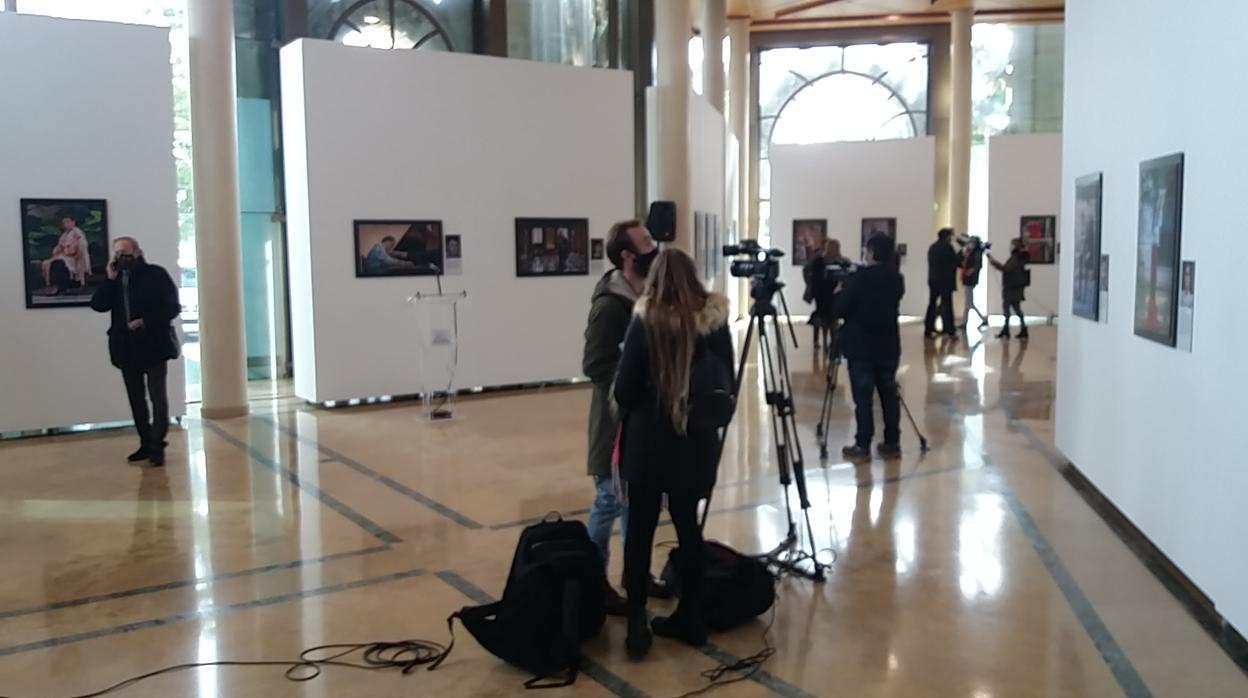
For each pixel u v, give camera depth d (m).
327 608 4.49
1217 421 4.08
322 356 9.82
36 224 8.61
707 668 3.79
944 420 8.87
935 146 20.61
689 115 12.48
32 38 8.52
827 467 7.09
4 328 8.55
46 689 3.67
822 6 20.16
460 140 10.44
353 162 9.84
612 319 4.21
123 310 7.55
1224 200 4.01
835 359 8.11
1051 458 7.34
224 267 9.52
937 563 4.98
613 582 4.71
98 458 7.84
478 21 13.60
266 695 3.60
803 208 20.64
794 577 4.80
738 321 20.28
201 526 5.87
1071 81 6.79
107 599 4.64
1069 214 6.81
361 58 9.81
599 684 3.66
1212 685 3.60
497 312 10.81
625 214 11.64
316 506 6.29
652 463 3.76
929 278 16.33
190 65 9.39
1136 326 5.17
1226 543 3.97
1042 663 3.79
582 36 14.60
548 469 7.25
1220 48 4.05
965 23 20.05
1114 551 5.16
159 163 9.11
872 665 3.79
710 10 17.97
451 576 4.91
